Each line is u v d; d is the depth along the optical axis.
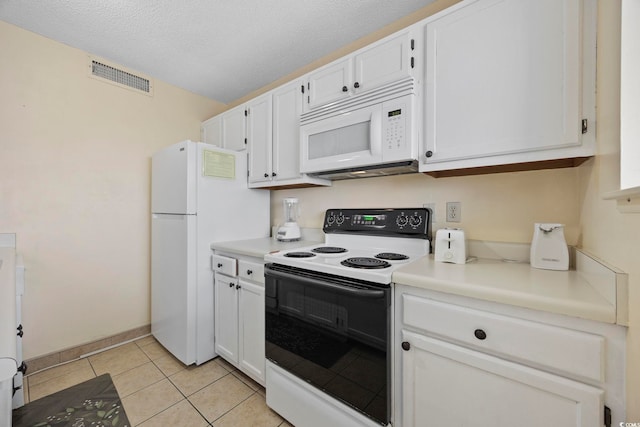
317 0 1.54
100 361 1.97
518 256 1.31
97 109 2.09
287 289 1.40
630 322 0.66
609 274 0.73
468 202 1.49
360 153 1.46
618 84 0.74
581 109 0.94
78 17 1.66
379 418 1.08
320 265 1.28
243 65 2.21
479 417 0.89
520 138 1.05
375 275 1.10
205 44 1.94
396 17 1.69
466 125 1.17
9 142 1.73
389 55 1.39
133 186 2.28
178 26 1.75
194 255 1.88
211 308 1.97
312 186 2.19
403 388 1.05
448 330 0.94
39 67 1.83
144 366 1.91
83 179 2.03
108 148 2.15
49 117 1.87
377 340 1.08
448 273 1.07
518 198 1.35
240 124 2.29
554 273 1.07
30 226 1.81
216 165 2.01
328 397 1.24
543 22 1.00
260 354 1.60
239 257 1.77
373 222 1.72
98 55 2.08
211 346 1.97
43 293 1.86
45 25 1.74
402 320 1.06
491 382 0.86
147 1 1.54
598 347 0.71
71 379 1.75
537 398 0.79
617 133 0.75
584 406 0.72
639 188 0.50
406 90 1.29
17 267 1.38
